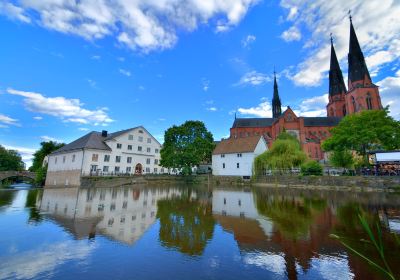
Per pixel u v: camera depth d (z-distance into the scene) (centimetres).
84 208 1470
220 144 5103
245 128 7544
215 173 4853
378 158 2717
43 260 618
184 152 4778
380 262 620
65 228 948
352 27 6656
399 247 732
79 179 4103
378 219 1130
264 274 553
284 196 2159
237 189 3059
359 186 2548
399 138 2983
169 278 525
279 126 6725
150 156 5491
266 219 1156
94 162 4450
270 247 744
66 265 588
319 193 2372
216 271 566
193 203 1723
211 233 904
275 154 3547
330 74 7962
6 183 5650
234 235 877
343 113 7612
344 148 3225
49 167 5356
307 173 3130
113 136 5109
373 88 6244
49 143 6475
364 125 3036
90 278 519
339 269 582
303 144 6419
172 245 756
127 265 594
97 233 885
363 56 6562
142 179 4350
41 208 1456
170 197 2131
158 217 1202
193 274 547
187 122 5078
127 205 1617
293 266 601
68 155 4747
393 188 2366
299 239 828
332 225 1023
